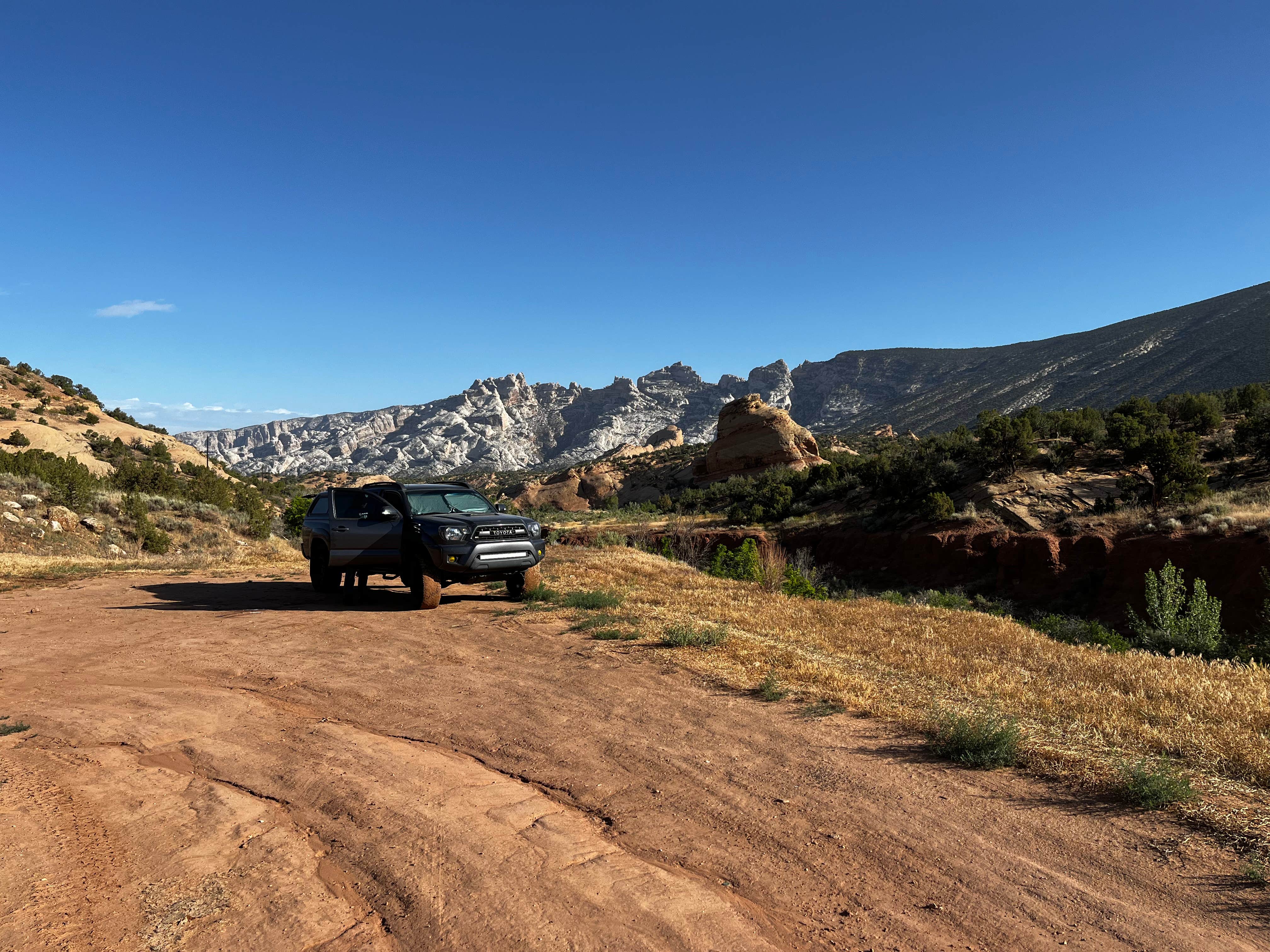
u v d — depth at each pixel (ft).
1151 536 101.86
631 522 232.73
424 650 24.22
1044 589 108.27
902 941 8.32
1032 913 8.89
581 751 14.74
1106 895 9.29
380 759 14.12
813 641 25.62
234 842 10.58
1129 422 141.18
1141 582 96.78
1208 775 13.08
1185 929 8.45
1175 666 22.58
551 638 25.68
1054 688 19.47
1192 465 113.70
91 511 89.25
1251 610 82.38
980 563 120.67
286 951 7.91
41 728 15.99
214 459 312.29
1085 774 13.15
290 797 12.37
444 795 12.41
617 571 46.55
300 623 29.55
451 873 9.70
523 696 18.74
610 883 9.48
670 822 11.55
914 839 10.96
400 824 11.20
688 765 13.93
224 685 20.17
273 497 234.58
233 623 29.71
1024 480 137.59
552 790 12.85
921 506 144.66
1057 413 179.32
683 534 72.38
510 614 30.35
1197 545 94.22
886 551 139.23
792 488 220.64
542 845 10.59
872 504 167.53
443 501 35.35
